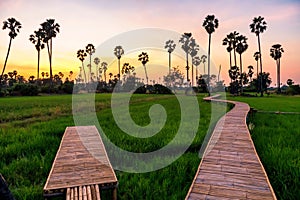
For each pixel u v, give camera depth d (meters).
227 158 4.91
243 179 3.87
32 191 4.18
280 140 7.29
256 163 4.62
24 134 8.38
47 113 15.94
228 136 6.87
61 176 3.98
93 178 3.91
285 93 58.03
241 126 8.43
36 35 55.69
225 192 3.44
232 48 58.06
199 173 4.12
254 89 64.62
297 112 15.48
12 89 44.25
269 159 5.48
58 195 3.54
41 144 6.91
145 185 4.39
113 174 4.08
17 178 4.84
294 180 4.44
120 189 4.38
